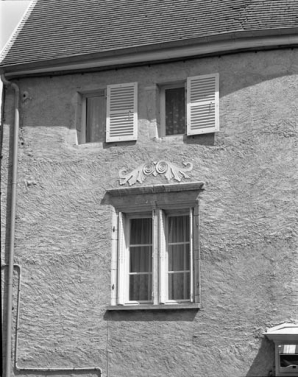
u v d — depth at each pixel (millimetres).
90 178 18391
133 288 17906
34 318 18094
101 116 19078
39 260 18359
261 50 17734
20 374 17969
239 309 16672
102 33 19234
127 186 18031
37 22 20484
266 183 17078
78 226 18234
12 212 18719
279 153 17141
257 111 17500
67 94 19109
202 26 18125
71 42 19344
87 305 17766
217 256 17062
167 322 17094
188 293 17469
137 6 19609
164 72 18422
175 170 17781
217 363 16594
